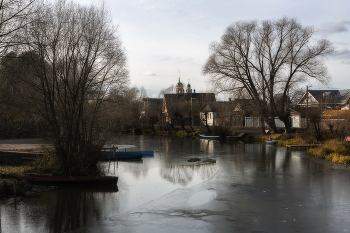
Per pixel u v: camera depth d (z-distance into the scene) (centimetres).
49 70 1455
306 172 1584
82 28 1522
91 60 1541
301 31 3175
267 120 3506
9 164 1769
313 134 2930
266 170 1669
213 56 3412
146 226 842
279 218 882
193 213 946
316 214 912
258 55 3266
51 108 1411
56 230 847
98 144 1741
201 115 5706
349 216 891
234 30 3309
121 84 1708
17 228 866
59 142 1464
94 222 899
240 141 3741
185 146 3209
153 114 5812
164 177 1572
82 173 1520
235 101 3400
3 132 1895
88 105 1700
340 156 1944
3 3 1155
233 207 998
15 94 1405
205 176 1567
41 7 1250
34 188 1314
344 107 4634
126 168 1855
